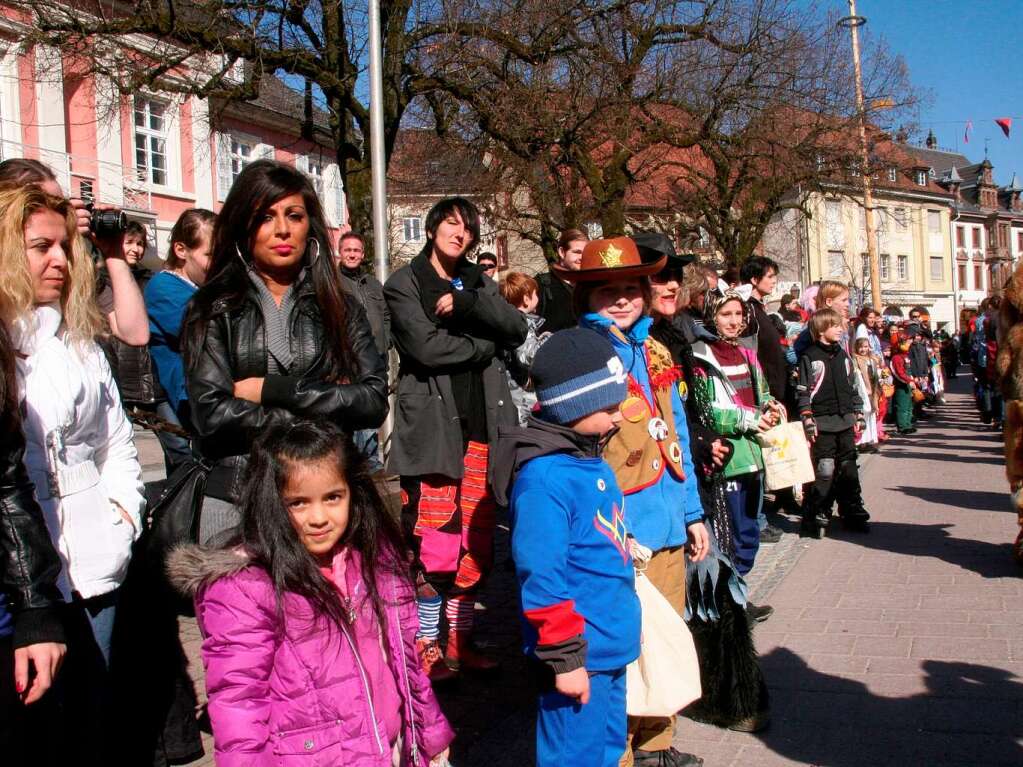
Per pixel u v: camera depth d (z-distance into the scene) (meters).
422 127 15.22
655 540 3.36
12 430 2.40
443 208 4.45
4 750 2.38
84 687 2.89
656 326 4.31
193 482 2.98
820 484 7.54
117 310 3.51
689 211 21.30
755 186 19.45
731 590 3.86
